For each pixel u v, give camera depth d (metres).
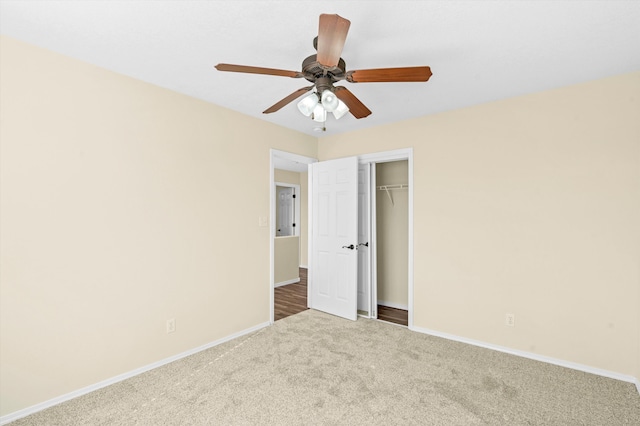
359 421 1.89
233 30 1.85
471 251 3.07
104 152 2.30
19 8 1.63
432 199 3.31
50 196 2.05
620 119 2.42
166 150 2.67
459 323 3.12
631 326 2.37
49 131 2.05
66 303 2.12
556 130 2.66
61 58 2.11
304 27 1.81
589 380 2.38
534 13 1.67
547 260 2.69
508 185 2.88
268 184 3.60
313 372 2.47
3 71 1.89
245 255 3.33
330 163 4.03
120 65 2.28
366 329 3.44
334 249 3.96
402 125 3.55
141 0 1.58
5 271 1.88
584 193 2.54
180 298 2.76
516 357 2.76
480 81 2.53
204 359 2.71
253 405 2.05
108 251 2.31
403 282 4.38
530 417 1.93
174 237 2.72
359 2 1.58
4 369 1.88
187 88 2.68
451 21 1.74
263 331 3.38
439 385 2.29
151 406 2.04
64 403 2.07
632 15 1.68
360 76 1.73
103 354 2.29
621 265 2.41
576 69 2.33
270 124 3.64
